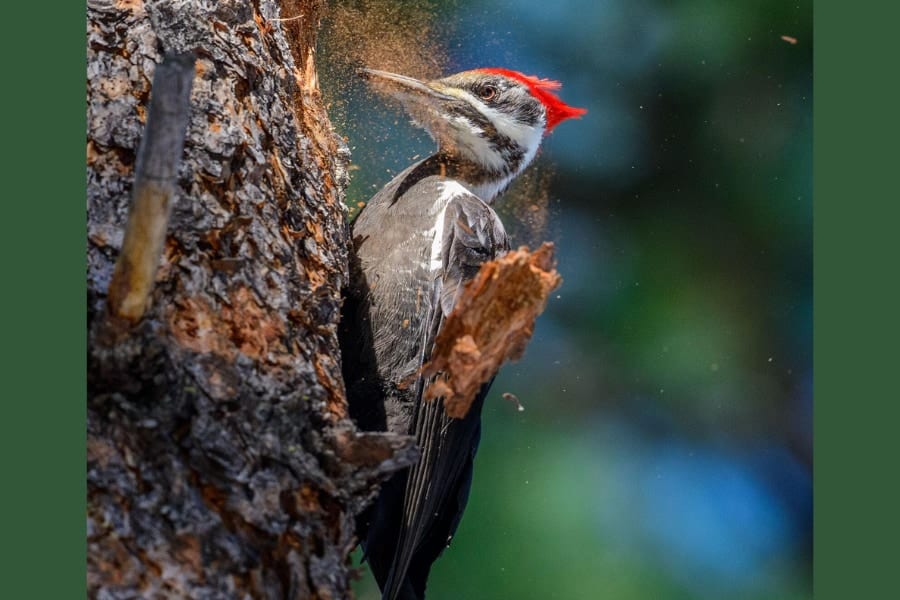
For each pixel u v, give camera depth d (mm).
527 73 12750
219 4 6766
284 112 7102
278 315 6297
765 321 13375
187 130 6359
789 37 12617
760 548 13180
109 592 5344
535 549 12906
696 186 13203
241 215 6383
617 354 13367
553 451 13312
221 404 5770
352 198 9688
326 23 9844
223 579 5512
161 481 5559
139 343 5613
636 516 13141
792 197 13117
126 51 6488
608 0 13000
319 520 5926
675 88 13086
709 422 13500
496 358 6250
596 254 13203
